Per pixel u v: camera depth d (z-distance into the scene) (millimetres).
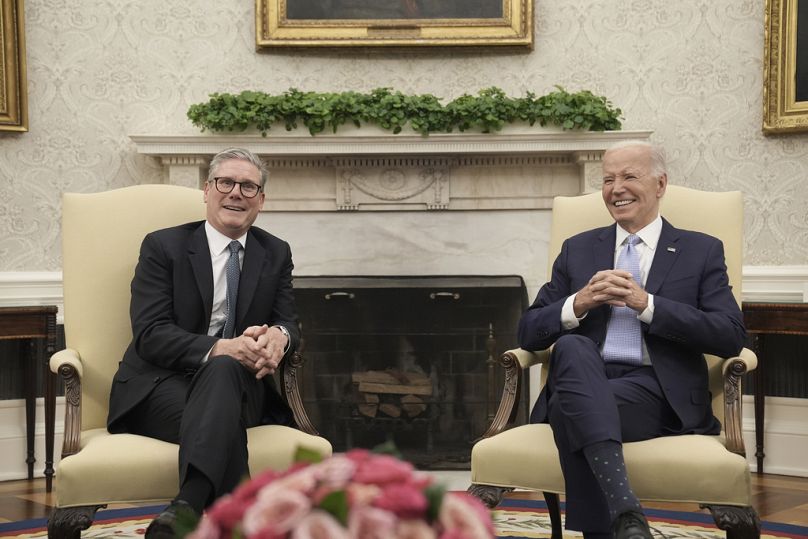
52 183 4719
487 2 4840
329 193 4781
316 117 4590
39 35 4707
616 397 2596
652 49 4836
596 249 2992
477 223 4805
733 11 4758
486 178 4773
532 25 4812
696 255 2883
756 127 4727
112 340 2924
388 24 4828
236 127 4594
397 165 4750
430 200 4766
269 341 2678
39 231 4699
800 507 3770
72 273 2943
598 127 4598
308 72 4902
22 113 4613
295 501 1024
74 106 4746
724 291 2812
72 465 2367
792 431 4520
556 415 2449
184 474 2295
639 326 2801
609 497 2236
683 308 2664
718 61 4773
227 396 2400
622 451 2354
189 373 2740
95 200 3035
